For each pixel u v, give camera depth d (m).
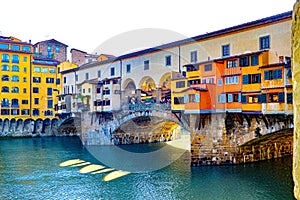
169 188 24.00
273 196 21.41
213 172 27.73
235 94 27.86
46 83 65.31
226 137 29.12
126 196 22.39
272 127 26.03
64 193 23.31
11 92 61.34
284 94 23.75
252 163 30.45
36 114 64.00
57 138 62.41
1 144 52.66
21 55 62.62
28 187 25.05
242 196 21.53
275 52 25.66
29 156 40.03
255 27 27.19
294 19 7.11
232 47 29.27
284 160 31.86
